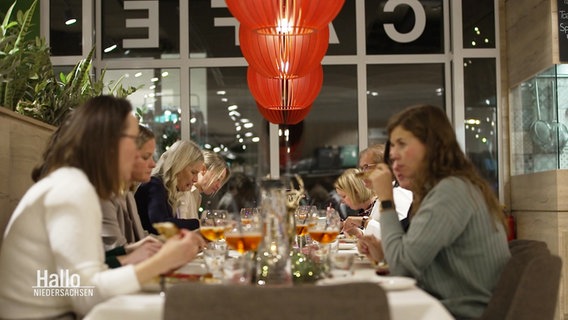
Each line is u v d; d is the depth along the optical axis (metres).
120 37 7.36
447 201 2.27
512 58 6.97
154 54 7.36
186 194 5.14
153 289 2.05
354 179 4.77
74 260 2.00
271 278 2.33
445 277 2.33
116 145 2.21
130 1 7.38
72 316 2.15
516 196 6.90
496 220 2.37
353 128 7.38
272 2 3.52
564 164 5.94
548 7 5.99
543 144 6.23
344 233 4.90
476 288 2.29
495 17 7.18
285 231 2.48
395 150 2.47
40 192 2.10
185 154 4.47
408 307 1.75
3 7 6.61
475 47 7.20
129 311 1.76
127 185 3.27
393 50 7.38
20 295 2.09
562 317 5.81
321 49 4.18
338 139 7.37
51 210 2.05
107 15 7.37
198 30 7.40
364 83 7.33
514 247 2.56
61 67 7.17
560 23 5.94
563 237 5.88
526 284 2.05
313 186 7.33
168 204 4.41
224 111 7.36
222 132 7.36
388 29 7.38
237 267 2.04
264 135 7.34
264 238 2.48
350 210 7.21
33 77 4.23
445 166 2.41
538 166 6.37
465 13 7.21
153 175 4.39
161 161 4.50
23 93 4.08
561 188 5.90
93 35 7.25
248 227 2.45
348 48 7.38
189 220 4.15
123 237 3.41
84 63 4.85
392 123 2.49
